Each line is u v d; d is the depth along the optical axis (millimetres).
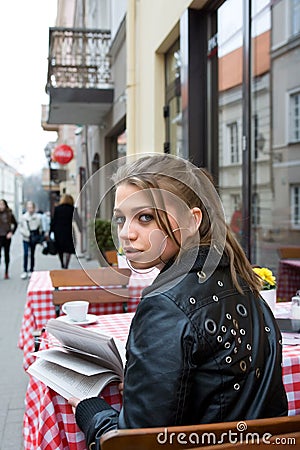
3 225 9672
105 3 10102
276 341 1295
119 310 3463
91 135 14461
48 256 15383
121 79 8422
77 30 9242
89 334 1515
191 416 1122
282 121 8320
